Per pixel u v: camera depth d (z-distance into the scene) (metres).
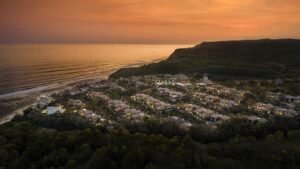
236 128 93.56
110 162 63.22
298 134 80.12
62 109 146.75
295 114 133.75
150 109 148.00
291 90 185.12
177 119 122.19
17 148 76.31
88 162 65.81
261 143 75.06
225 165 64.06
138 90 195.75
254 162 65.31
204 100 165.62
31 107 157.75
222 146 74.94
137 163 62.97
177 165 61.03
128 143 73.19
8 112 158.25
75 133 88.25
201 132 93.44
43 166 66.00
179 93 181.00
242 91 184.25
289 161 64.38
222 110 145.25
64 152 70.50
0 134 88.38
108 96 178.25
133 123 110.75
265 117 131.00
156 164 62.88
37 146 73.88
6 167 67.44
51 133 90.75
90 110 145.88
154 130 99.44
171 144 71.50
